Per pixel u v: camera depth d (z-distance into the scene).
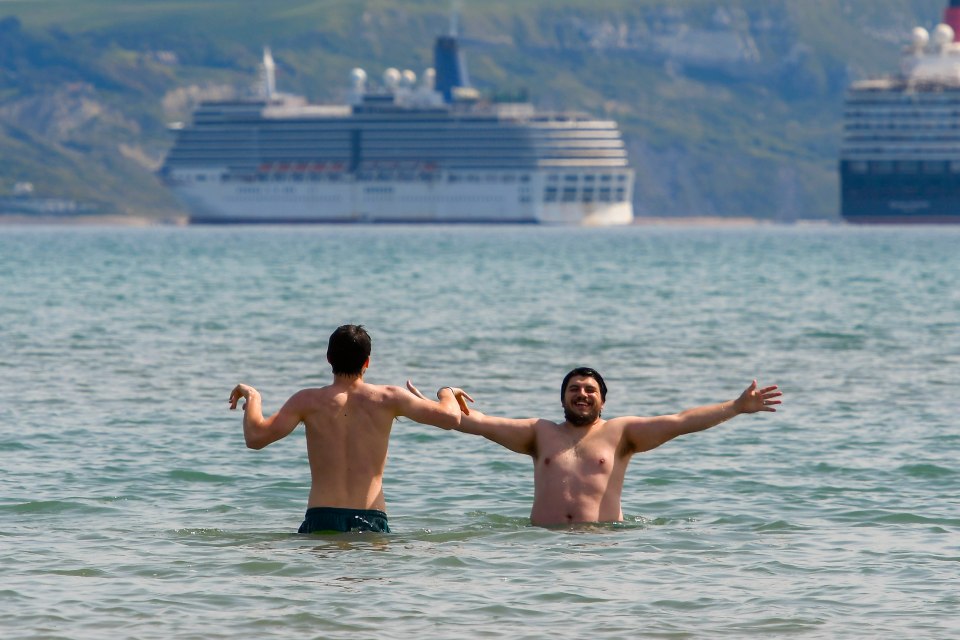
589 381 47.56
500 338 131.38
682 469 59.91
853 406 81.62
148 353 114.06
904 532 47.28
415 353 115.81
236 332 137.12
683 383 95.12
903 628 35.84
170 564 41.94
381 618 36.47
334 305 183.75
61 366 102.62
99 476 57.41
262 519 49.19
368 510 45.78
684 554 43.62
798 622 36.31
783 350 119.38
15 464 59.91
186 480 56.84
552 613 37.03
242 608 37.25
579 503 47.50
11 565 41.75
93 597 38.22
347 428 45.56
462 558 42.81
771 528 47.88
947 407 81.06
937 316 162.75
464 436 68.19
